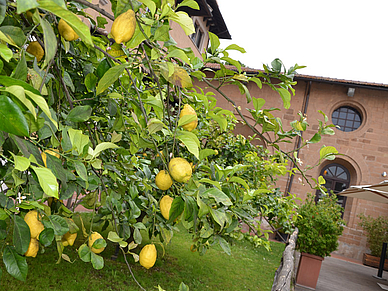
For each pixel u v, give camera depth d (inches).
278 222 177.8
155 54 34.6
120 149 48.4
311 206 267.1
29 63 36.6
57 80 42.8
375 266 413.7
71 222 42.8
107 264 174.6
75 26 17.1
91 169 45.9
